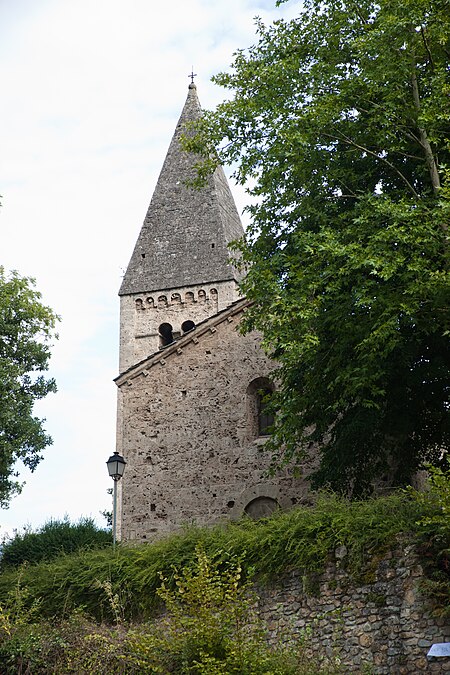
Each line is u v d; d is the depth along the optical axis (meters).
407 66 20.34
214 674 13.68
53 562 21.02
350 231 19.52
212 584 15.30
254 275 21.55
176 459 27.33
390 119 20.44
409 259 18.98
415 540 15.50
